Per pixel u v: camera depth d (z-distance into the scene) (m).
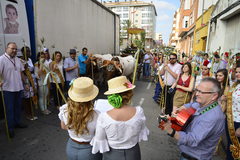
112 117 1.88
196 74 6.02
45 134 4.18
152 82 10.79
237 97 2.86
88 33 9.23
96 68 8.00
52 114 5.30
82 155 2.07
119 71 7.39
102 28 11.28
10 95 3.96
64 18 7.02
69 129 2.04
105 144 1.94
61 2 6.78
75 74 6.16
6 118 3.94
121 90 1.89
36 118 4.96
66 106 2.12
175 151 3.68
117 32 14.66
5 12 4.90
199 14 19.56
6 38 4.97
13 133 4.03
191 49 24.08
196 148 1.92
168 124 1.97
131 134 1.91
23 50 4.90
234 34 9.99
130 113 1.93
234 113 2.90
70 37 7.52
